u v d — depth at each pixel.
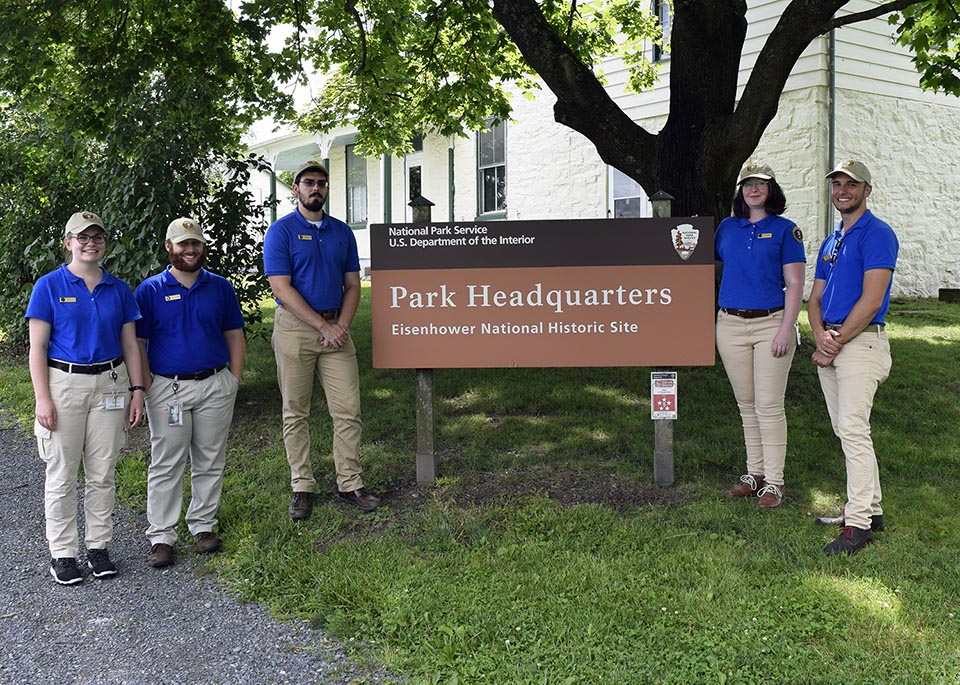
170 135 7.02
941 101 12.96
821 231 11.11
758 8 11.30
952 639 3.21
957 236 13.56
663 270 5.01
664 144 7.29
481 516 4.62
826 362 4.21
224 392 4.49
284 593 3.89
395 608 3.62
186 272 4.41
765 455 4.70
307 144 20.12
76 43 7.81
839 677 2.99
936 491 4.79
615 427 6.14
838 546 4.02
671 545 4.17
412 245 5.12
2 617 3.74
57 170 8.77
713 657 3.14
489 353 5.12
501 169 15.67
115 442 4.20
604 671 3.11
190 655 3.37
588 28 10.80
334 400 4.86
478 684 3.07
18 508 5.22
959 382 7.11
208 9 7.66
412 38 10.44
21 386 8.66
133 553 4.49
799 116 11.18
